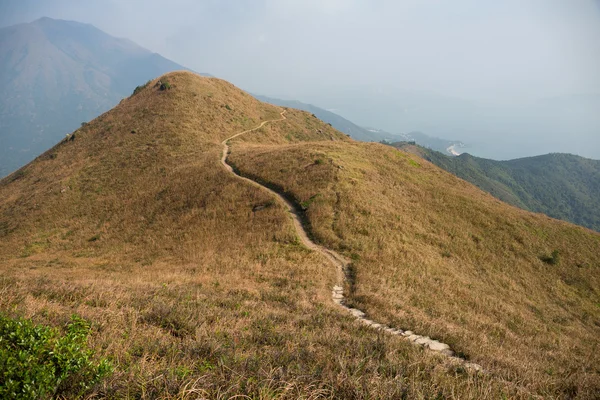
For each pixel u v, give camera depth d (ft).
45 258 92.32
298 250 73.92
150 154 159.33
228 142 183.11
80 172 154.20
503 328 54.13
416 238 90.79
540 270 96.73
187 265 69.87
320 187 101.71
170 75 241.35
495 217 118.11
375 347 26.30
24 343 13.85
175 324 28.30
